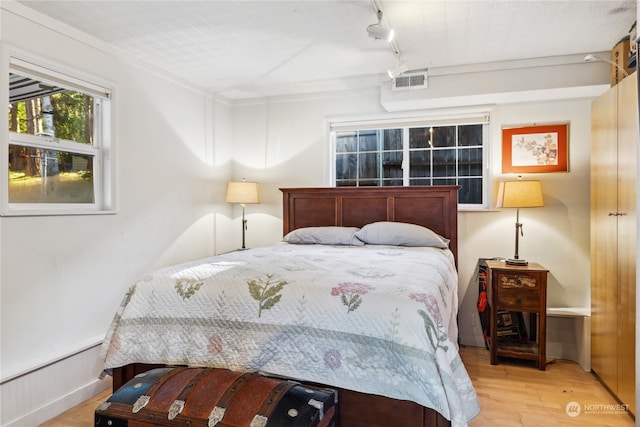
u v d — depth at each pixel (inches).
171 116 131.0
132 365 72.0
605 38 102.1
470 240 133.7
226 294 66.3
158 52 112.2
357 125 149.3
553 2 84.0
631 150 83.4
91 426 84.1
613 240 92.9
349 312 58.5
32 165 90.6
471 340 132.9
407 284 63.7
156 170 124.0
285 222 147.2
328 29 98.3
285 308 62.1
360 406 58.2
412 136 146.3
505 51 111.3
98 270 103.4
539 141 127.3
